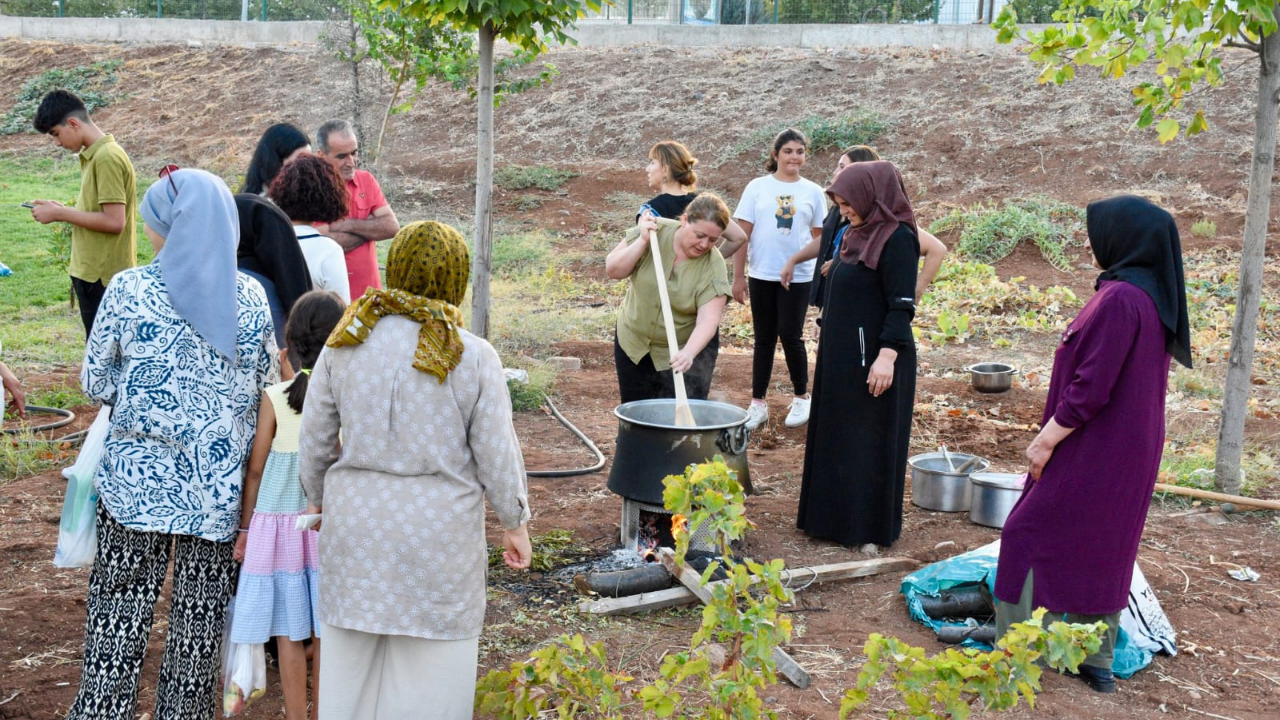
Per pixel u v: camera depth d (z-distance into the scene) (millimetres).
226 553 3301
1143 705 3807
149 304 3127
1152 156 16500
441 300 2848
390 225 5391
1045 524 3797
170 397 3133
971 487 5570
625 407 4953
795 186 7039
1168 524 5633
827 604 4621
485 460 2855
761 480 6309
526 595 4566
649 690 3012
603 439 7129
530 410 7855
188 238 3137
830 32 23219
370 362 2816
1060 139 17469
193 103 24047
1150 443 3707
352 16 16656
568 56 23922
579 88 22375
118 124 23688
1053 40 5754
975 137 18125
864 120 19047
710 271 5246
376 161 17469
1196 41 5609
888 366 4898
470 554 2887
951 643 4180
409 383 2795
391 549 2811
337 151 5289
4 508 5469
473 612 2918
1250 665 4109
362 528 2822
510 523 2957
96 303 6293
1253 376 9070
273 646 3980
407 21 15227
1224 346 9953
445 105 22469
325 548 2898
